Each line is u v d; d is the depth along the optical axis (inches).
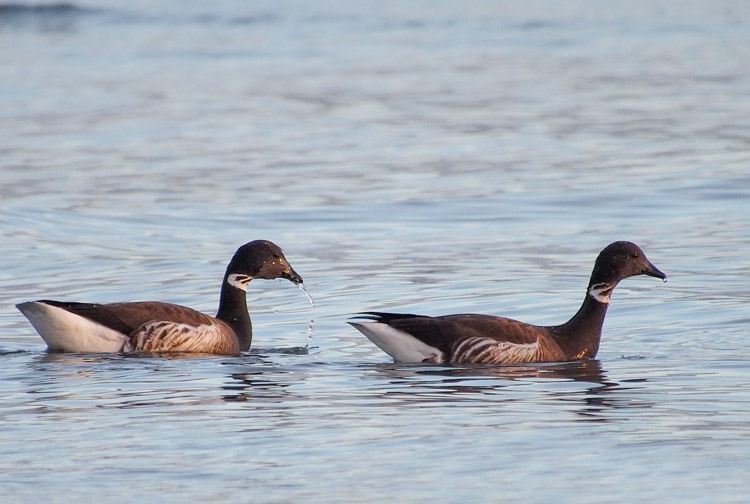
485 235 875.4
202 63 2144.4
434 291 703.1
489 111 1600.6
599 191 1032.8
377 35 2541.8
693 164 1152.2
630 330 616.7
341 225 919.0
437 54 2258.9
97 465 380.2
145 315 577.0
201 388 492.1
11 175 1152.8
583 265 768.3
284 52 2285.9
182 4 2940.5
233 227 913.5
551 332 569.6
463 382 505.4
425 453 389.1
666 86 1815.9
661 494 345.4
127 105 1689.2
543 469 370.3
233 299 614.5
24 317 650.8
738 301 664.4
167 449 396.8
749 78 1876.2
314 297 699.4
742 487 350.0
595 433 411.2
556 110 1598.2
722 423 422.9
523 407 453.4
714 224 890.1
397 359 557.0
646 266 582.2
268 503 343.3
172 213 966.4
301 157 1262.3
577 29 2615.7
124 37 2491.4
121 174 1160.8
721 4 2979.8
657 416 435.2
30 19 2719.0
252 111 1635.1
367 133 1433.3
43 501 346.9
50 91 1820.9
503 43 2410.2
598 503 339.0
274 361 558.6
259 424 428.8
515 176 1120.8
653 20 2738.7
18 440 409.4
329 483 359.6
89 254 816.3
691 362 542.3
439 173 1148.5
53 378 512.4
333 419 435.5
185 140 1395.2
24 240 859.4
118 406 458.6
